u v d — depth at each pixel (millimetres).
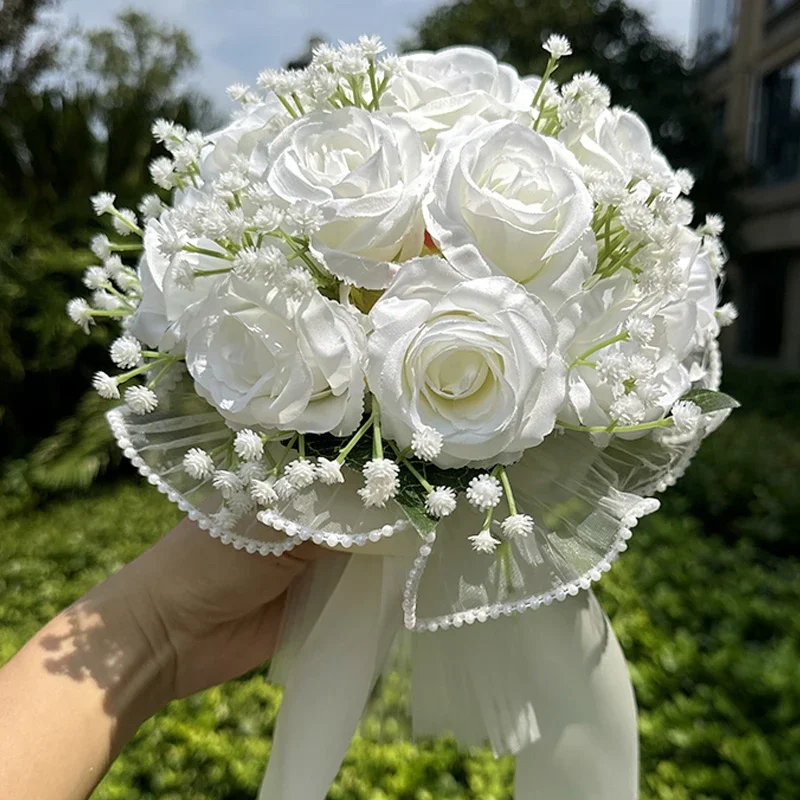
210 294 679
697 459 3777
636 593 2316
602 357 694
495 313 605
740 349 11672
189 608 891
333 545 649
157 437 819
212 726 1831
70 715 759
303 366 629
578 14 8828
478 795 1604
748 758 1633
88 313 828
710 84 11844
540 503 764
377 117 683
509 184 658
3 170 4285
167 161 815
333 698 863
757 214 10633
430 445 592
